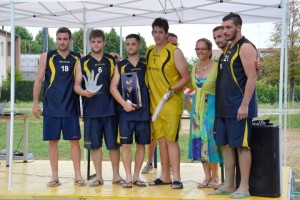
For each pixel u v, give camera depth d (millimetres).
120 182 5609
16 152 8008
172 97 5297
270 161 4887
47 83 5445
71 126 5457
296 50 21234
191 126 5414
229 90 4816
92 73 5340
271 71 23125
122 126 5398
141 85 5383
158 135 5438
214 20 8242
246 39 4832
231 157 5012
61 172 6668
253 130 4945
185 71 5281
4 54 34250
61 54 5465
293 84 21953
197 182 5863
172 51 5320
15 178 6203
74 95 5469
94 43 5344
